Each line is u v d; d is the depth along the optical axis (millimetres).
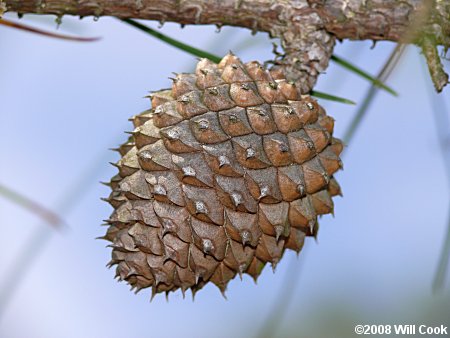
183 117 364
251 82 367
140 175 366
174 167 362
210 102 364
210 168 362
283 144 361
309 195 370
